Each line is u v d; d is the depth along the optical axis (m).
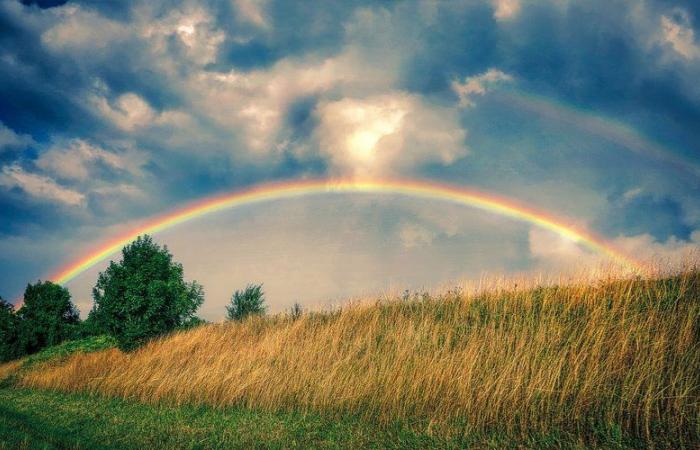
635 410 7.95
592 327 10.81
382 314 16.98
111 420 12.27
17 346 37.06
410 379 10.87
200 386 13.97
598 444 7.45
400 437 8.88
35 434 11.03
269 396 12.45
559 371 9.23
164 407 13.45
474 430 8.73
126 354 21.00
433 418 9.43
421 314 15.35
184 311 24.20
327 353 14.10
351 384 11.57
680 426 7.31
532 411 8.59
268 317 21.34
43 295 38.69
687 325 9.85
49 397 17.31
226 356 16.11
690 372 8.56
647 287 12.32
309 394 11.97
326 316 18.73
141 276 21.67
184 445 9.46
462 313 14.57
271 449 8.84
